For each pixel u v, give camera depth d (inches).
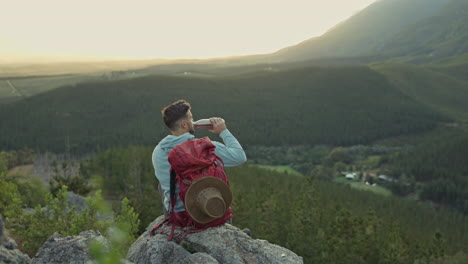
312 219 1688.0
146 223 1129.4
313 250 1451.8
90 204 402.6
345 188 5925.2
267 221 1678.2
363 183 7824.8
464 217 5644.7
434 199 6830.7
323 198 3981.3
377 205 4896.7
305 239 1472.7
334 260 1385.3
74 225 394.6
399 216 4441.4
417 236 3127.5
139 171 2571.4
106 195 2566.4
